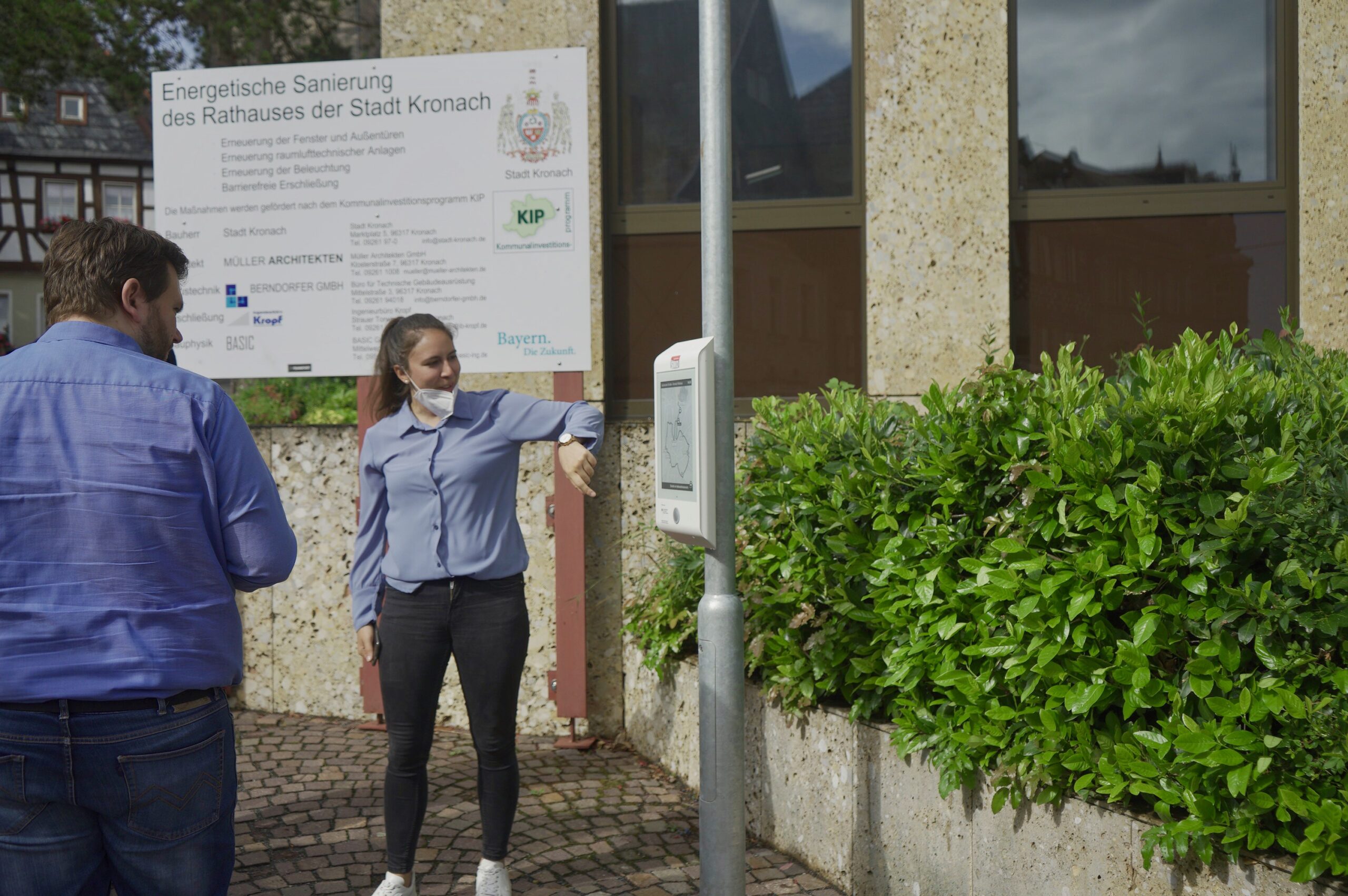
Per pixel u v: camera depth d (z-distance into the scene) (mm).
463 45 5035
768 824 3793
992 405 2982
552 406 3174
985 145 4703
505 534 3154
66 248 1991
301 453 5316
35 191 31375
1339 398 2666
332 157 5078
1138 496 2504
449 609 3088
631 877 3455
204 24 10766
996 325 4707
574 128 4941
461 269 5023
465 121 4992
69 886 1864
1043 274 4871
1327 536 2268
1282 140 4691
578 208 4949
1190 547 2430
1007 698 2896
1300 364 3002
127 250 2006
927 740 3010
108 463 1861
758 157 5098
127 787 1843
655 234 5160
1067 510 2734
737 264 5102
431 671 3121
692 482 2750
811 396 4246
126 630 1839
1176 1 4801
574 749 4828
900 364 4773
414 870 3266
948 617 2951
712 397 2729
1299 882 2098
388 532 3186
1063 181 4887
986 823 2857
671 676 4453
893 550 3121
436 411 3146
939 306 4738
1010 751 2754
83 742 1812
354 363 5113
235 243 5148
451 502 3096
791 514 3607
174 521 1895
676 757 4426
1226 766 2291
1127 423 2635
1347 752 2125
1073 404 2812
